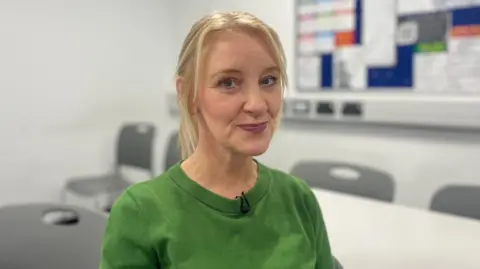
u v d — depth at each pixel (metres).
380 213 1.55
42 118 3.00
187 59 0.69
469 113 2.22
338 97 2.75
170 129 3.64
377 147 2.61
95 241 1.12
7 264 1.06
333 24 2.72
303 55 2.89
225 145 0.68
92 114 3.22
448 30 2.29
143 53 3.45
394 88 2.52
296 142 2.97
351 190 1.96
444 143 2.36
